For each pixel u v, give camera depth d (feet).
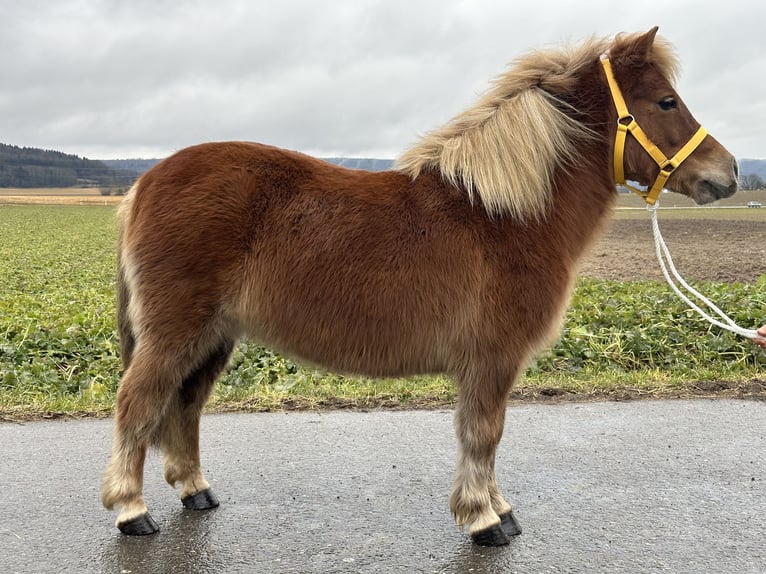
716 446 15.39
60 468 14.02
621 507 12.47
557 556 10.77
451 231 11.23
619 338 23.88
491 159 11.34
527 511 12.37
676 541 11.21
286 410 18.19
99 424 16.83
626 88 11.92
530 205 11.26
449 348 11.41
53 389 20.03
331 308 11.27
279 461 14.66
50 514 12.00
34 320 27.58
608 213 12.56
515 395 19.21
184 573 10.14
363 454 15.07
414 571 10.30
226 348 12.67
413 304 11.16
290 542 11.18
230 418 17.47
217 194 11.23
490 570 10.34
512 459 14.73
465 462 11.35
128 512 11.29
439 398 19.02
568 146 11.87
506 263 11.19
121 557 10.59
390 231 11.23
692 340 23.85
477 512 11.19
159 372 11.19
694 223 118.42
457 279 11.13
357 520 12.01
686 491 13.11
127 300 12.00
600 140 12.14
